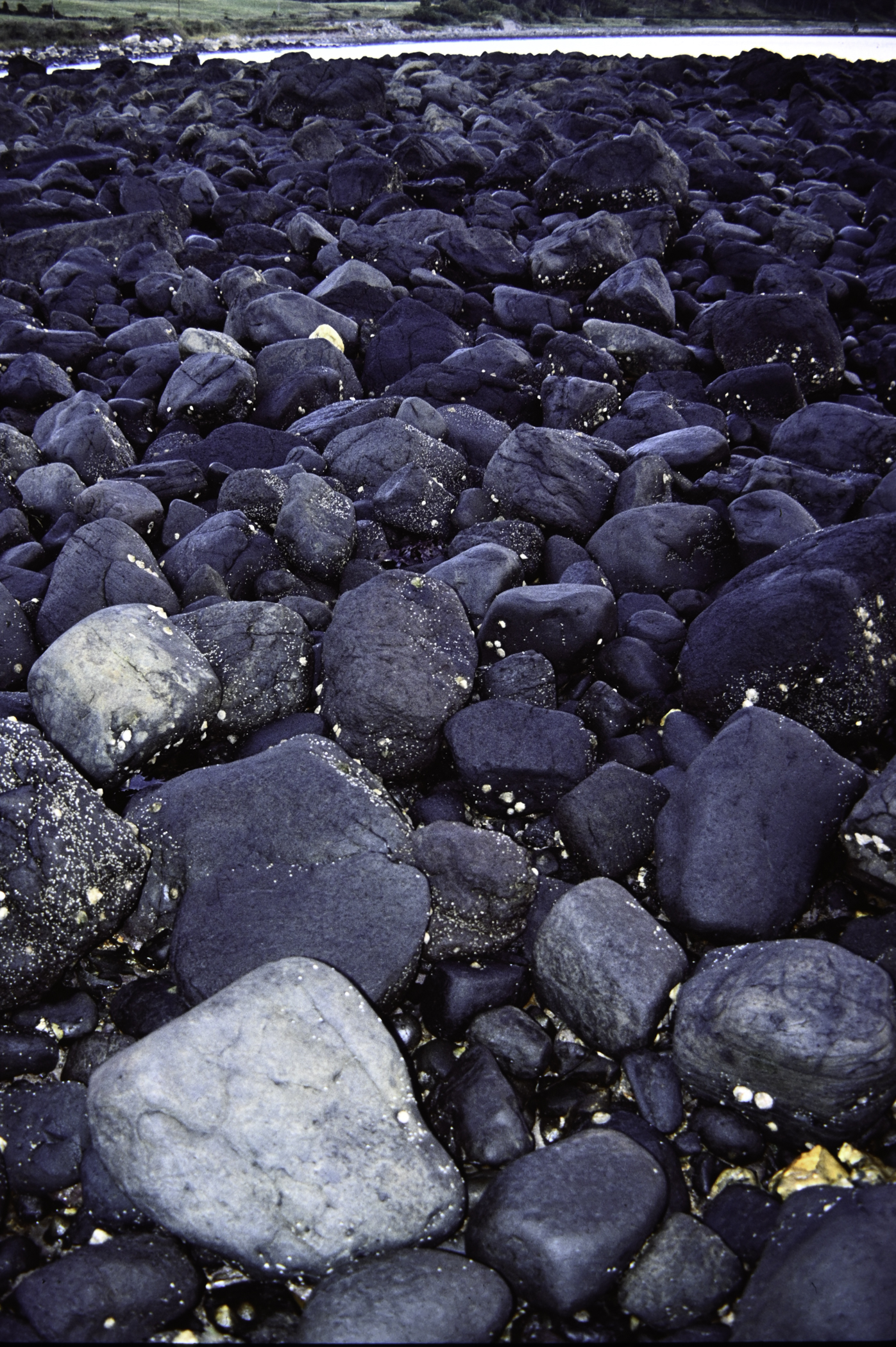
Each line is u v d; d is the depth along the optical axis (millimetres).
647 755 3811
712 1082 2721
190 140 15562
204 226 11672
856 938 3057
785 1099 2617
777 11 52500
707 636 4031
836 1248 2266
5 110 17656
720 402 6656
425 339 7273
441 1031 3031
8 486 5594
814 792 3320
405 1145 2541
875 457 5762
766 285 8578
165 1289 2371
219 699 3826
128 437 6430
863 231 10328
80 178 12922
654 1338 2340
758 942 2990
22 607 4598
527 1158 2561
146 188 11312
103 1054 2941
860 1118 2590
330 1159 2477
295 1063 2590
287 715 3980
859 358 7699
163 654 3641
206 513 5211
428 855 3213
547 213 11125
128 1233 2523
